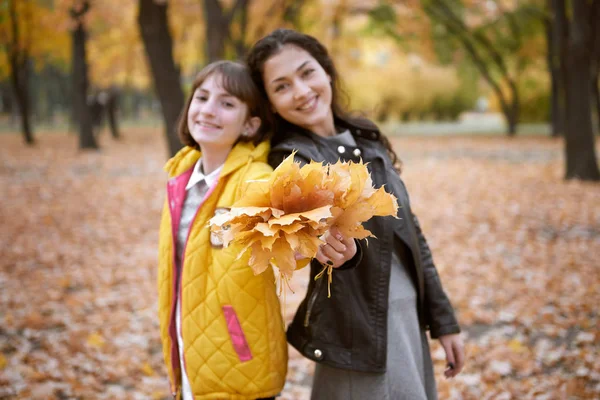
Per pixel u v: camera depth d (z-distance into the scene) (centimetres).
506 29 2134
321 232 118
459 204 811
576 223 662
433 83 3322
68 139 2300
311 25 1800
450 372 182
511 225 669
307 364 342
